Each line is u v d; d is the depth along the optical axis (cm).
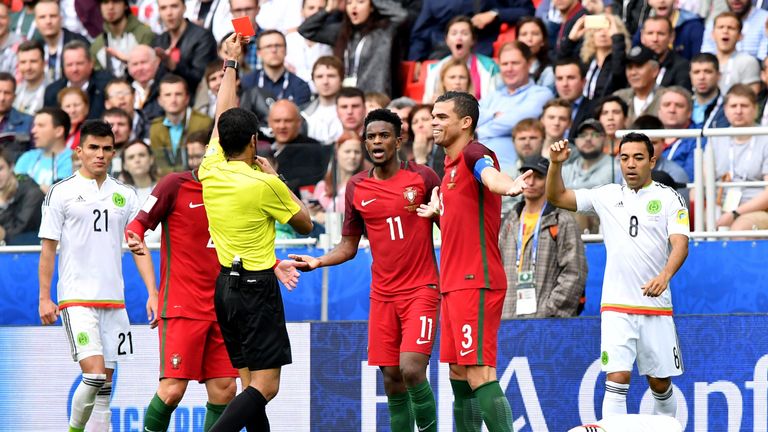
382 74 3950
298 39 4219
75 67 4228
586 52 3769
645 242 2616
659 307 2630
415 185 2533
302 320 3178
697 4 3928
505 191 2120
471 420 2517
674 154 3088
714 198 3028
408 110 3606
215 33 4381
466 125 2403
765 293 3009
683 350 2916
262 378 2331
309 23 4138
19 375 3123
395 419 2605
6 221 3291
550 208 2978
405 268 2533
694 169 3041
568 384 2922
